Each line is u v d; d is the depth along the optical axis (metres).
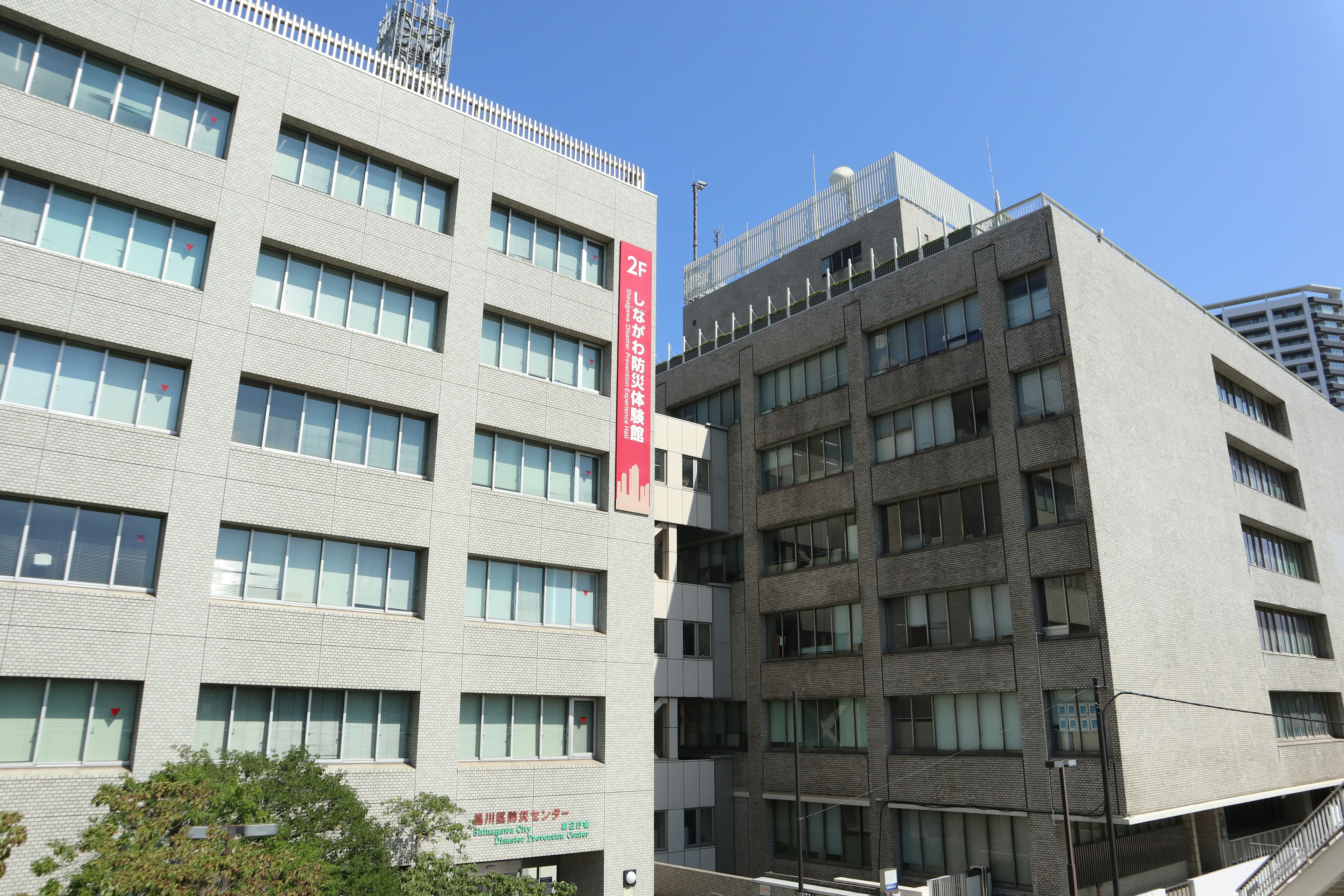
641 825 27.39
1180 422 35.56
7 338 19.70
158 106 22.69
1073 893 24.31
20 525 19.11
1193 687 31.11
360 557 24.03
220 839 14.34
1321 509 46.69
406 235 26.30
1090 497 29.44
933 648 33.12
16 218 20.20
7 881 17.22
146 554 20.62
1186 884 26.47
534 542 27.12
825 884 32.25
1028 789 29.09
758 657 39.34
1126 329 34.09
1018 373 32.53
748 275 54.47
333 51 26.75
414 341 26.36
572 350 29.92
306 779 19.09
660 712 37.75
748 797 38.25
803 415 39.91
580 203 30.61
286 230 23.98
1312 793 43.44
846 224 49.34
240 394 22.81
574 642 27.30
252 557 22.20
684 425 41.31
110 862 13.18
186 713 20.06
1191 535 33.91
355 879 18.36
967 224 49.97
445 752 23.95
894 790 33.00
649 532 29.98
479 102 29.84
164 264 22.17
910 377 35.88
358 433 24.72
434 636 24.44
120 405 20.94
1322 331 152.00
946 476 33.75
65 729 18.83
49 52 21.17
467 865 21.45
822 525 38.44
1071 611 29.50
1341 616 45.25
